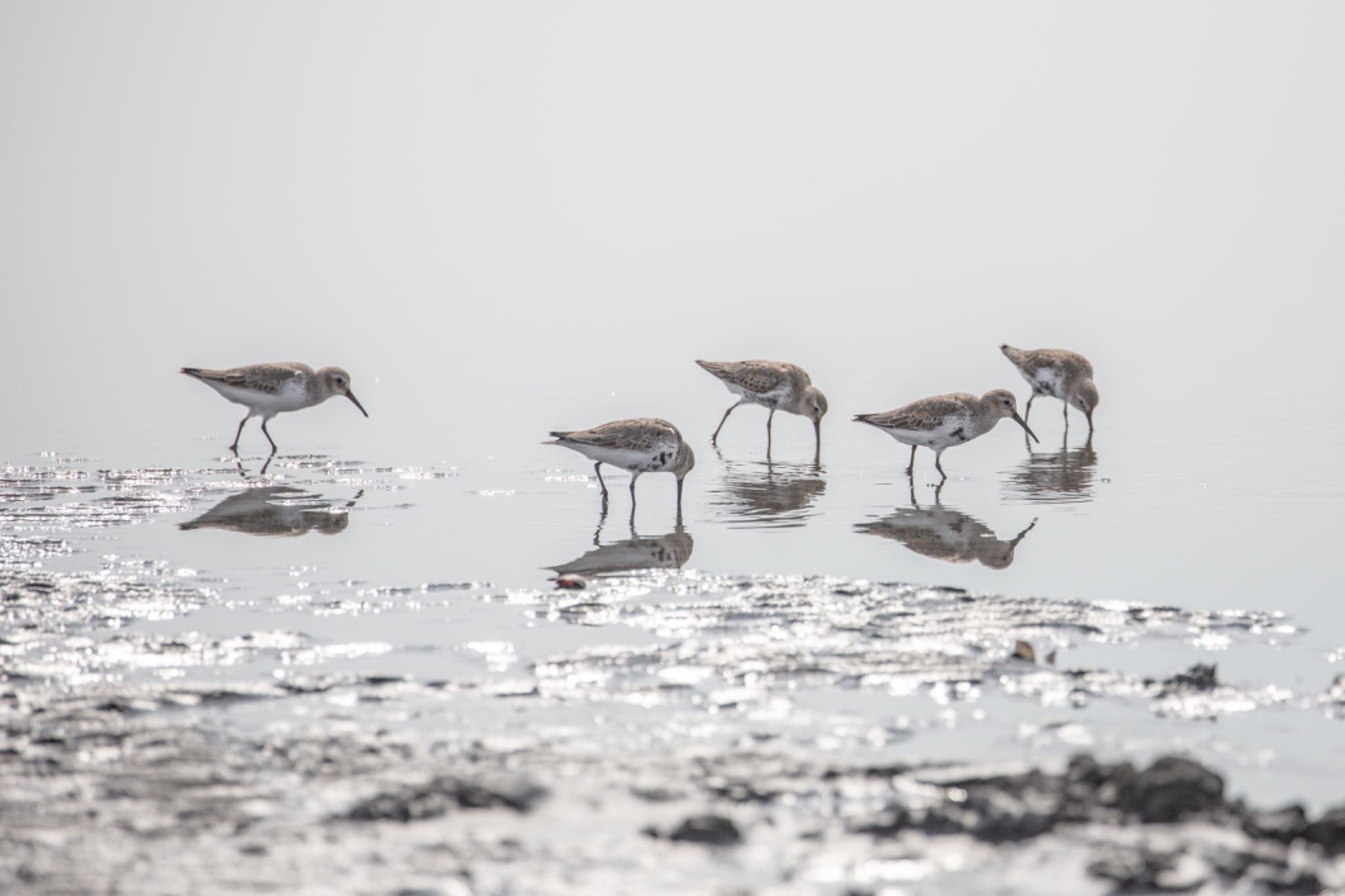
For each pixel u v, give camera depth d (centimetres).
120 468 2170
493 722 1012
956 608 1322
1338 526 1678
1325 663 1146
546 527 1758
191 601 1373
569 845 793
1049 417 2673
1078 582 1430
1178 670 1133
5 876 750
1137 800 816
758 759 927
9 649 1202
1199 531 1666
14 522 1772
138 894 732
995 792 845
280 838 802
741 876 757
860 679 1109
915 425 2111
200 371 2316
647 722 1012
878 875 756
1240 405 2691
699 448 2408
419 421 2652
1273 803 865
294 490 2003
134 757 930
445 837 802
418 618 1316
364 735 977
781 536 1694
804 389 2416
